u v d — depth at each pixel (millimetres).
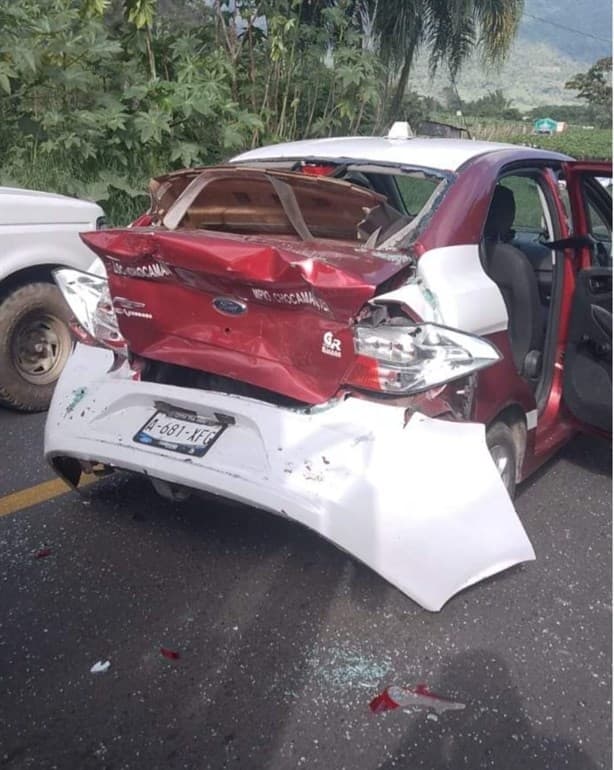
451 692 2512
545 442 3686
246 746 2277
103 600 2885
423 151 3389
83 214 4688
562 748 2318
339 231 3029
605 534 3523
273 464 2570
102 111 7453
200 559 3148
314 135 9555
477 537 2615
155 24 8727
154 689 2479
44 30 6977
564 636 2807
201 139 8180
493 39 12359
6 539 3250
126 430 2902
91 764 2199
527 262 3725
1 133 7207
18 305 4410
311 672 2570
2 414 4625
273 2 8797
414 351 2521
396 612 2869
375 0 11039
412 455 2537
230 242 2553
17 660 2578
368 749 2279
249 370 2719
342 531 2480
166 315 2830
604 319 3475
